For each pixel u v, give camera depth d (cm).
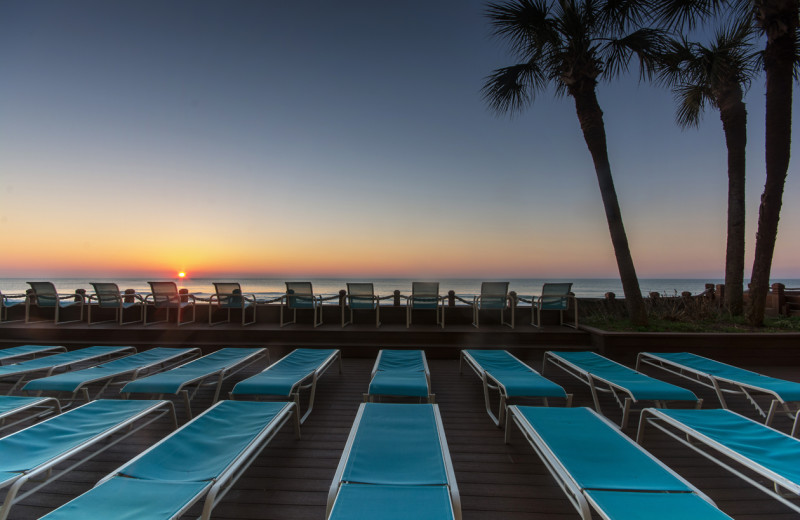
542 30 569
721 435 205
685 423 223
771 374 458
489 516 184
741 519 184
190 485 147
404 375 320
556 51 586
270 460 241
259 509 188
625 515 129
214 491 144
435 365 511
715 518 128
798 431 259
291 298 597
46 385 287
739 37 625
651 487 149
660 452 256
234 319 665
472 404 357
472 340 555
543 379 306
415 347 543
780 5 524
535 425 213
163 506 133
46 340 566
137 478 153
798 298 705
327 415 324
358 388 402
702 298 670
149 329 568
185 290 650
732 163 645
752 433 207
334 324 646
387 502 136
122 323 613
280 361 381
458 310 661
